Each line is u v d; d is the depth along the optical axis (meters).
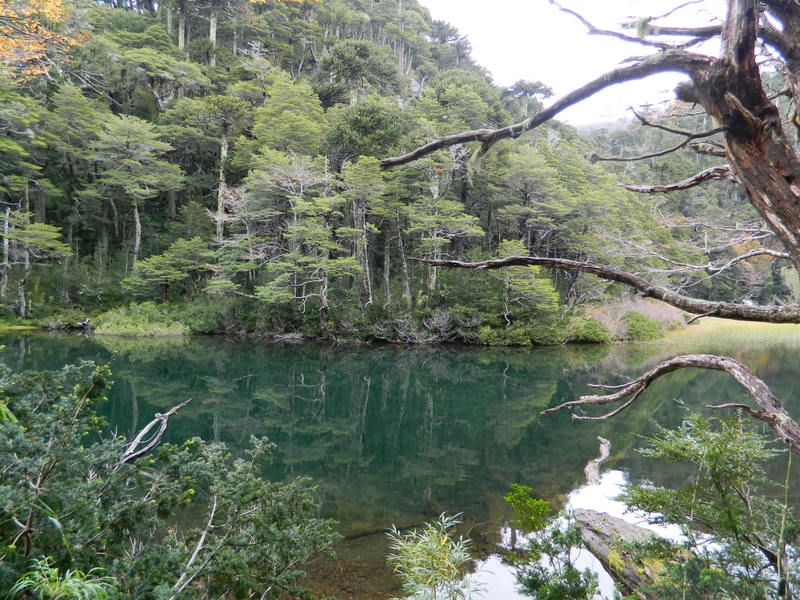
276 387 14.87
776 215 1.27
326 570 4.51
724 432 2.52
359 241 25.94
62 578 1.81
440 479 7.34
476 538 5.26
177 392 13.39
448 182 28.33
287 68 44.91
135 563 2.37
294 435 10.10
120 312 27.09
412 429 10.69
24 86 24.86
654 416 11.07
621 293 32.03
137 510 2.57
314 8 46.56
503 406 12.88
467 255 27.36
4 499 1.83
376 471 7.78
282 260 28.22
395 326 25.55
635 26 1.64
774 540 2.51
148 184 31.23
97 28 36.12
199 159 36.81
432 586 2.97
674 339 27.61
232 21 42.69
